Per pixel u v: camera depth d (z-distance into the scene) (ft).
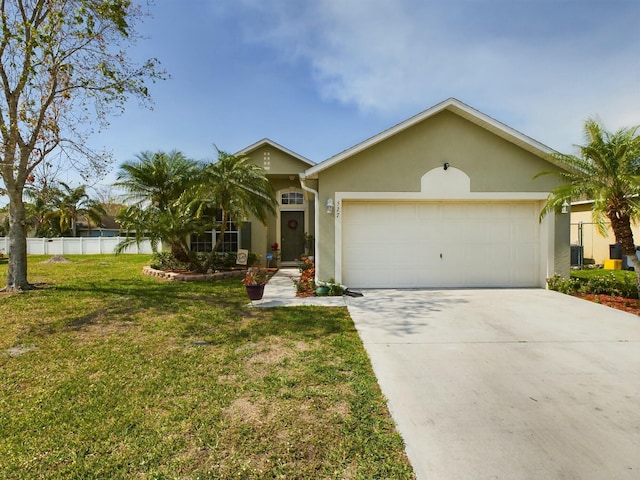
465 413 10.53
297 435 9.38
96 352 15.40
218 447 8.88
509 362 14.40
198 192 35.37
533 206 31.30
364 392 11.76
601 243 50.62
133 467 8.19
